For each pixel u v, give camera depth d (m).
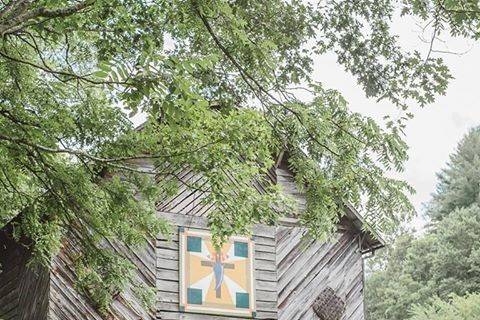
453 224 51.19
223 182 11.66
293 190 20.70
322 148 12.06
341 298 20.69
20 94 12.72
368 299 57.16
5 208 14.34
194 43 11.77
